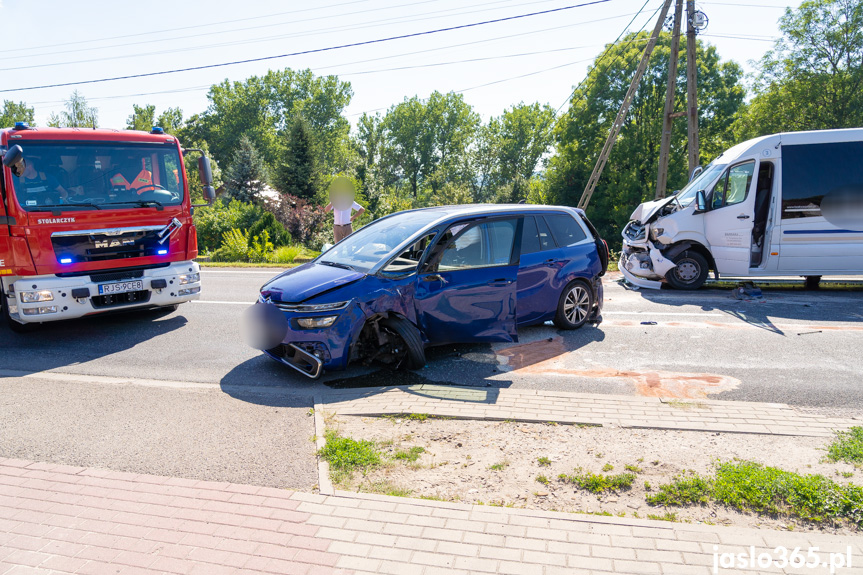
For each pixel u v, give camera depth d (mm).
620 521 3094
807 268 9688
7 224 6785
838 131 9648
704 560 2754
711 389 5344
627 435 4312
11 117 80188
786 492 3350
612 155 42938
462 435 4352
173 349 6992
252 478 3672
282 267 15719
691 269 10148
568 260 7211
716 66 42719
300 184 35250
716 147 43562
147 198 7824
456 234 6168
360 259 6145
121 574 2721
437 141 89125
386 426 4527
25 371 6168
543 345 6867
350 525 3105
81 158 7359
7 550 2924
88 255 7270
